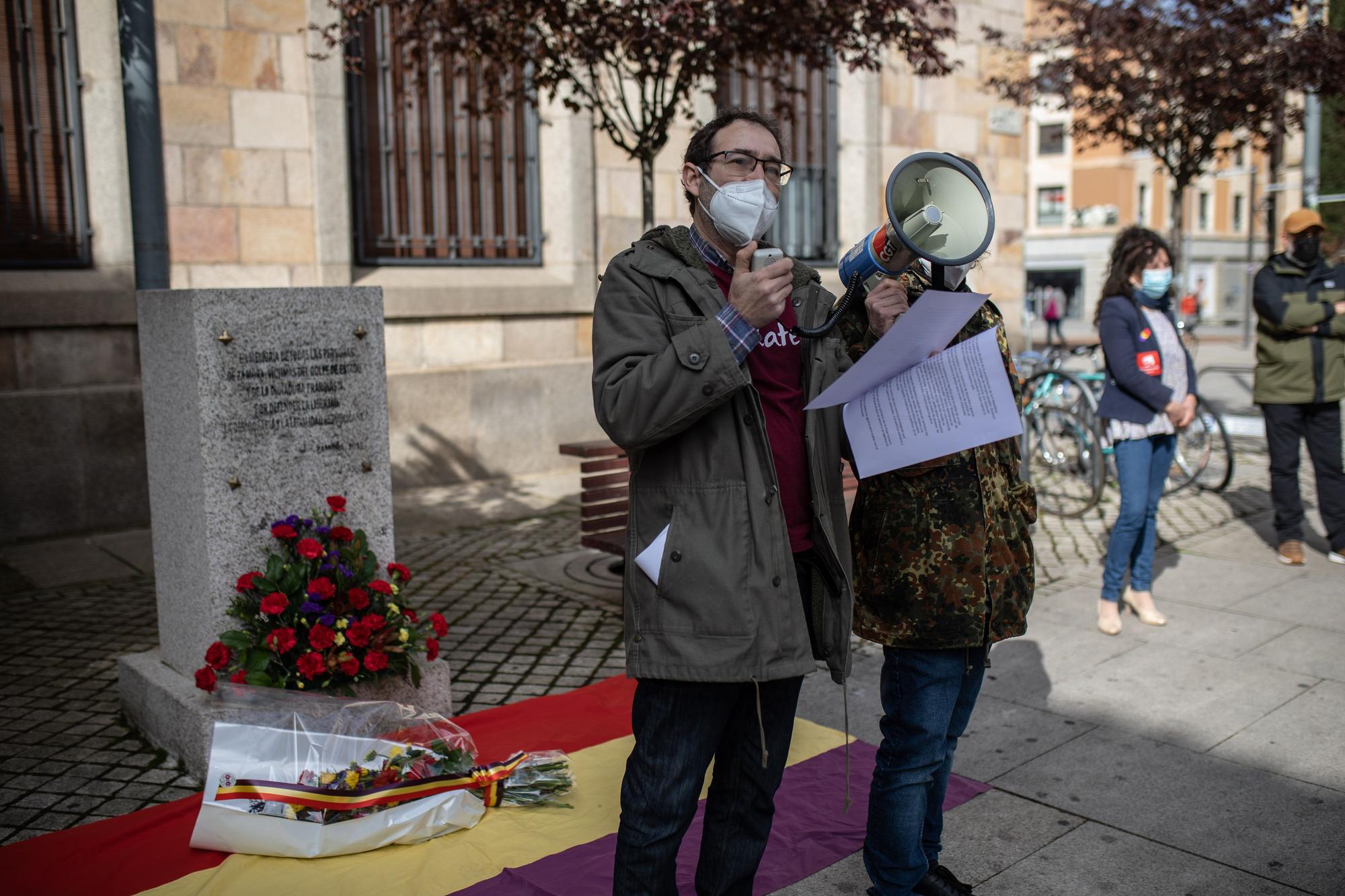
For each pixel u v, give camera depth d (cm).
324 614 336
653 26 503
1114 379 466
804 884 278
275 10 729
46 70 664
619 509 535
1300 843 298
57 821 314
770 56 561
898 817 240
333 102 754
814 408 207
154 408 363
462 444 834
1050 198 4559
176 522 358
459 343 837
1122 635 479
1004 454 245
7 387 658
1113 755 356
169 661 376
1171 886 277
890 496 238
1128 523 470
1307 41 802
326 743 301
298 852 286
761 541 200
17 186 661
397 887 272
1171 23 849
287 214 748
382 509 374
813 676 433
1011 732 376
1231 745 363
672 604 200
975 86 1155
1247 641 467
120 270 689
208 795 289
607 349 202
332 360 360
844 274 220
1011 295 1238
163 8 690
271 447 349
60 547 646
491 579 577
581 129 863
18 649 467
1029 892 275
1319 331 567
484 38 540
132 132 512
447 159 834
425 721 322
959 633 231
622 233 903
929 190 217
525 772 319
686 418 192
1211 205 4700
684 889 272
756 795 223
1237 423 1106
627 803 208
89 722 387
